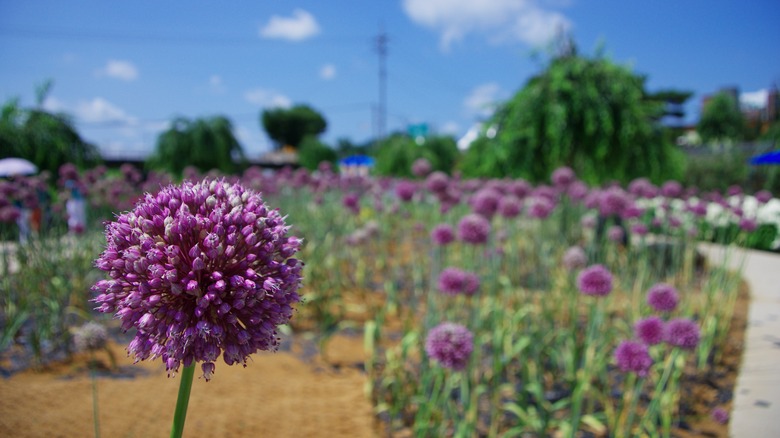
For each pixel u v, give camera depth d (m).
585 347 1.49
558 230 2.92
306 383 1.47
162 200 0.54
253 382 1.43
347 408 1.31
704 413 1.29
